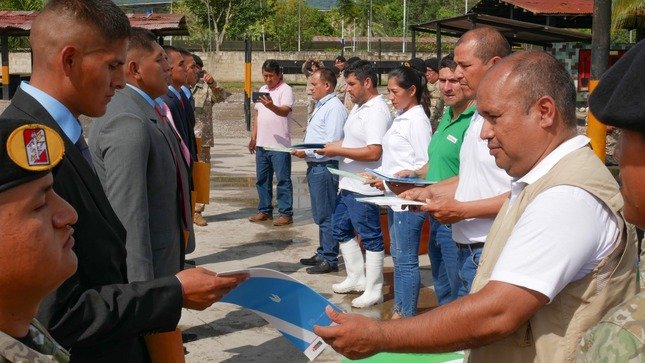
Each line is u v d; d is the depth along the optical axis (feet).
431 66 33.01
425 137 17.80
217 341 18.40
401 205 12.76
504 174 12.42
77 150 8.43
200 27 156.15
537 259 7.46
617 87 5.16
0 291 5.28
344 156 19.99
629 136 5.22
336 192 23.44
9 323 5.37
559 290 7.51
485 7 50.75
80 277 8.16
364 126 20.03
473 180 12.95
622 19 44.24
